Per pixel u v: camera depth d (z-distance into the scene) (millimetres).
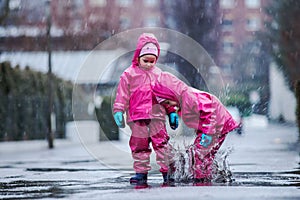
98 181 10055
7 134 31359
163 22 58438
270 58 51531
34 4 42656
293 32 46406
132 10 88875
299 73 45281
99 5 46812
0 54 40500
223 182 9367
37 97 33625
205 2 57281
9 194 8359
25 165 15414
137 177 9656
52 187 9211
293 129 27000
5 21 36594
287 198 7242
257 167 12406
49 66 30578
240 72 76000
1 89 31109
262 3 59562
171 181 9609
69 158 18703
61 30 43781
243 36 103312
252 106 42625
